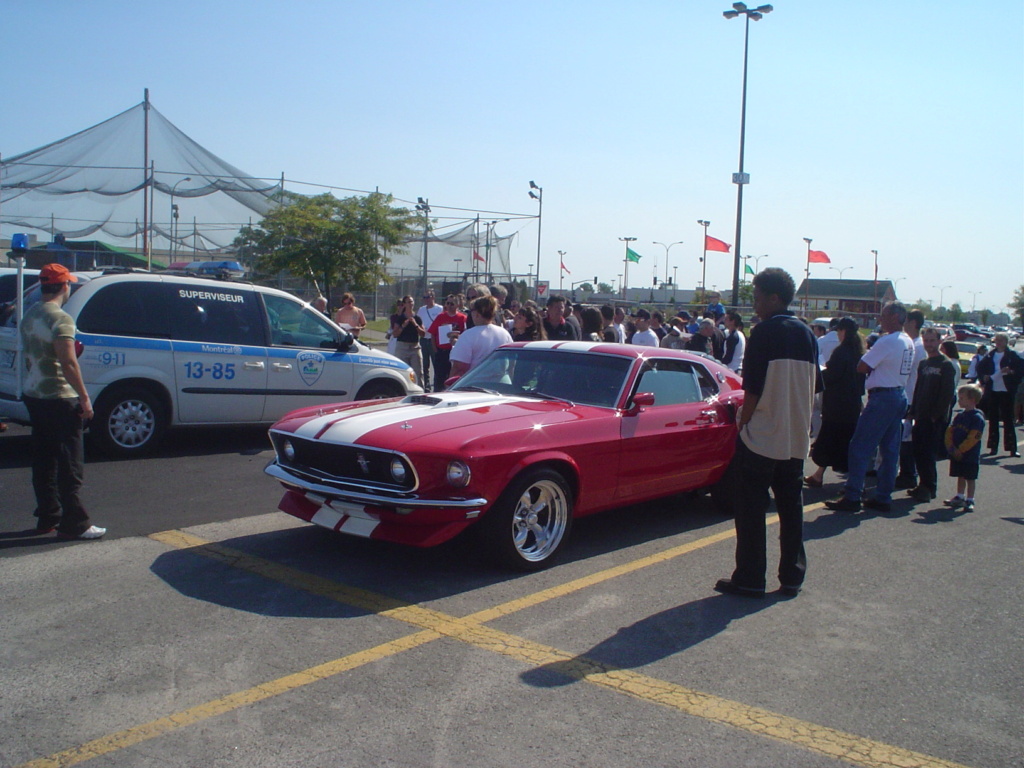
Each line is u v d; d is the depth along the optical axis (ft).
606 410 19.81
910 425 28.30
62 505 18.57
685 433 21.27
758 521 16.87
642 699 12.34
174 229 67.31
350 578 17.08
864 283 244.22
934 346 27.40
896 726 11.88
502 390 21.39
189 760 10.25
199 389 28.45
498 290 36.01
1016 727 11.99
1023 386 43.55
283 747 10.60
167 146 62.75
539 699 12.19
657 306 118.83
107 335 26.66
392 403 20.18
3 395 26.22
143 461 27.45
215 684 12.23
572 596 16.60
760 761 10.78
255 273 78.02
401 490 16.43
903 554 20.92
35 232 61.16
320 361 31.40
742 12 70.18
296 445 18.35
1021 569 19.88
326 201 81.05
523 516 17.98
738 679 13.17
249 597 15.76
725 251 102.68
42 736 10.70
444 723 11.37
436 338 39.34
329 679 12.53
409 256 93.25
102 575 16.61
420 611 15.44
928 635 15.40
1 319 27.50
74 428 18.57
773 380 16.40
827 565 19.70
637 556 19.54
